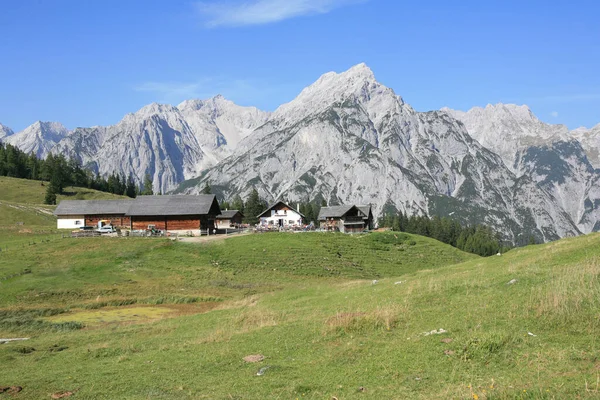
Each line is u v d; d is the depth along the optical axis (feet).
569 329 74.38
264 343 92.22
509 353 69.05
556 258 126.21
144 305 183.52
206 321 127.44
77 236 336.08
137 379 77.82
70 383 78.54
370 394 62.13
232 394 66.90
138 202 383.04
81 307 177.99
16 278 223.10
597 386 54.29
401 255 343.67
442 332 81.66
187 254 281.95
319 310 120.26
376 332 88.84
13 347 111.04
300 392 65.62
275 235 353.92
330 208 528.22
